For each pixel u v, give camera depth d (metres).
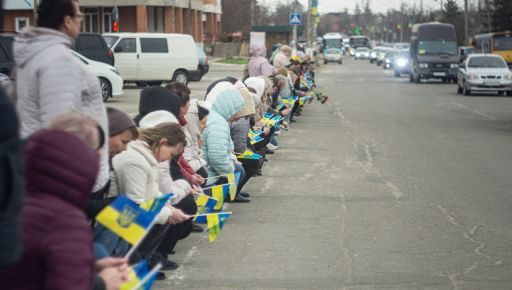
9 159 2.79
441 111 25.97
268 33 67.81
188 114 9.06
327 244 8.15
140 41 34.62
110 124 5.73
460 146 16.81
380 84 44.53
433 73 45.91
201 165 9.20
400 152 15.77
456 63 46.19
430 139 18.05
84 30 55.16
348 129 20.14
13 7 50.00
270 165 13.95
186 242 8.25
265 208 10.08
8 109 2.84
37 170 3.30
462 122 22.22
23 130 5.28
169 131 6.49
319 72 61.44
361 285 6.67
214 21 79.69
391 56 69.94
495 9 83.31
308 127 20.59
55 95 5.16
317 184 11.94
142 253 6.66
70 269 3.27
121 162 6.25
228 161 9.51
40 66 5.20
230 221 9.28
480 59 36.06
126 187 6.26
